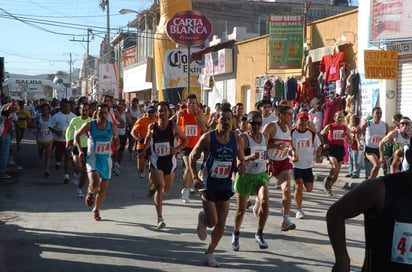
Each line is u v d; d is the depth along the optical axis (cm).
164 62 3866
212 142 755
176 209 1221
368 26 2091
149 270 745
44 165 2070
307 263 791
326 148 1422
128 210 1201
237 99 3338
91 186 1052
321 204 1329
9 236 939
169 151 1005
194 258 810
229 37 3800
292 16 2542
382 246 321
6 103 1853
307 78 2445
